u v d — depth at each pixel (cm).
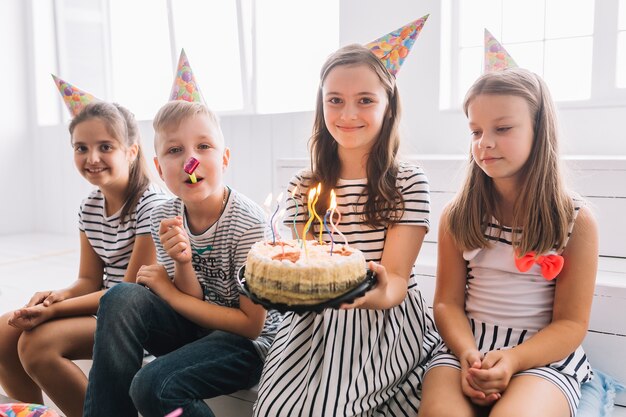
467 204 116
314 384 102
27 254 311
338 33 265
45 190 380
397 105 122
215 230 125
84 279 148
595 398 108
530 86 108
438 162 172
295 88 285
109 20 360
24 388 136
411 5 231
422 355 114
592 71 208
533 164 108
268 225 127
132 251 144
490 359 97
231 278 126
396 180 118
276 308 86
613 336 125
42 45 371
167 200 139
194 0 315
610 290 125
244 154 292
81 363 149
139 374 104
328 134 125
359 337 108
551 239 106
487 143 106
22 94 373
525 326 109
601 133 201
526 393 92
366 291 89
